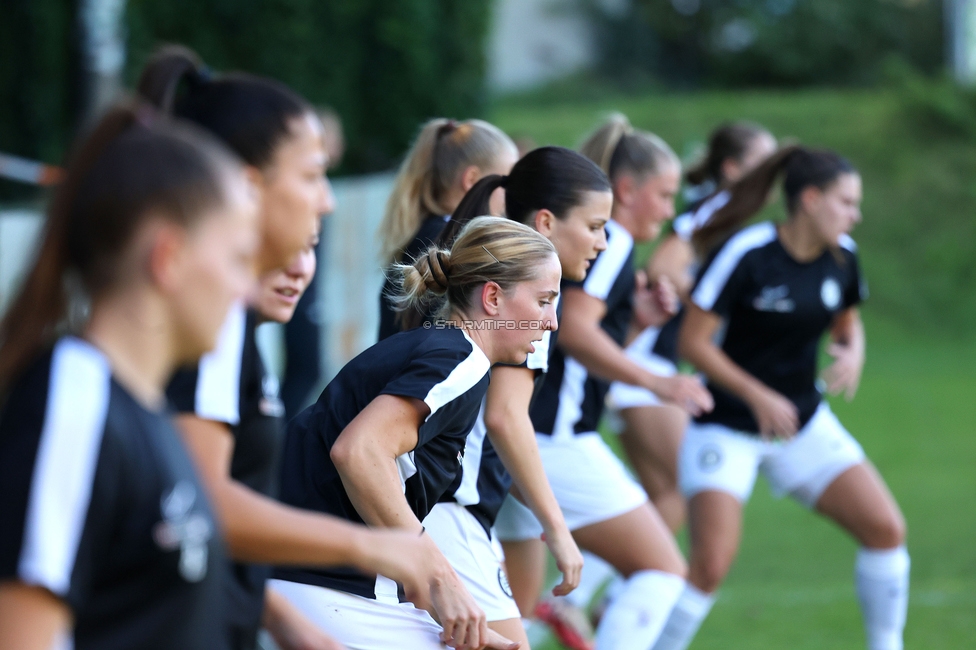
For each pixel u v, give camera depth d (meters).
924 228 59.84
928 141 64.69
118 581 5.06
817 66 95.31
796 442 15.34
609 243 13.12
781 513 25.72
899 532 14.90
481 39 49.47
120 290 5.09
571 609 16.33
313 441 9.43
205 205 5.10
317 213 6.85
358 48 48.28
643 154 14.54
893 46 95.44
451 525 10.25
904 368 47.12
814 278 15.35
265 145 6.56
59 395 4.89
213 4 45.88
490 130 12.71
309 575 9.31
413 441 8.85
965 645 16.36
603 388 13.53
